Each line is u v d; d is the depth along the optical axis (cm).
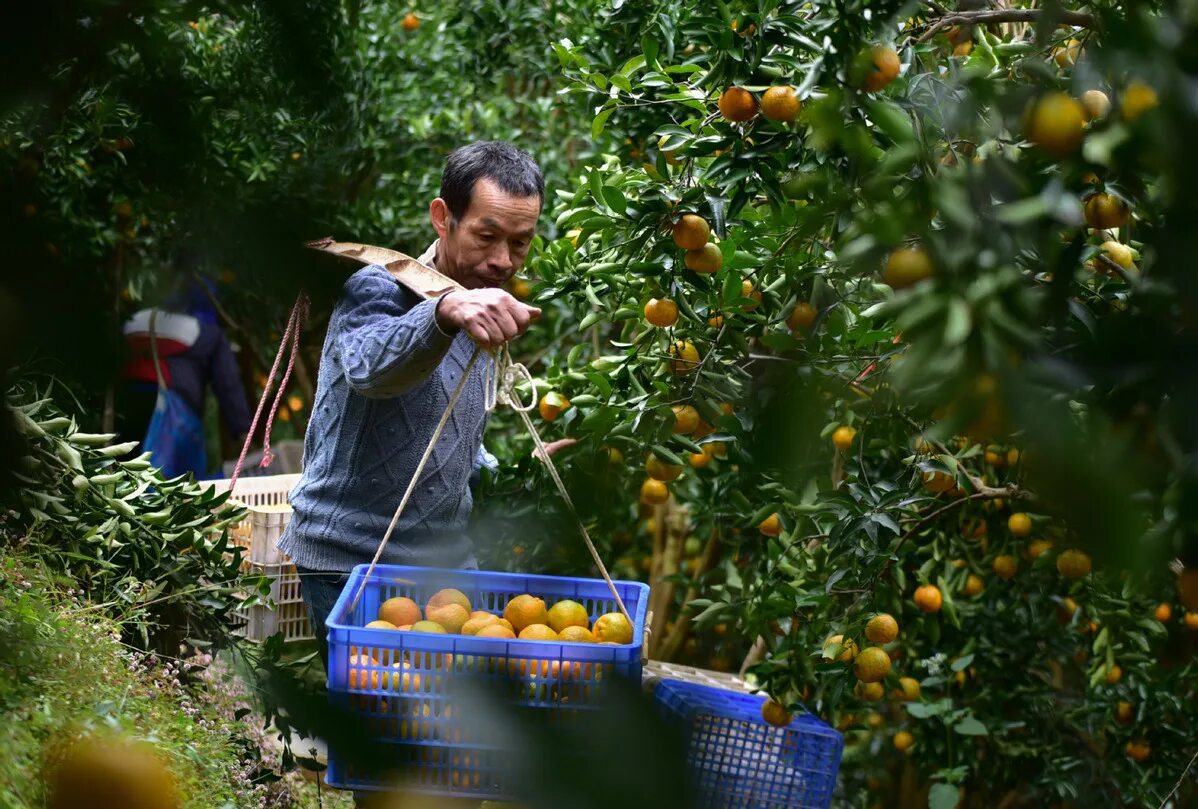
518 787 46
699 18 193
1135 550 45
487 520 300
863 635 259
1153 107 65
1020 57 194
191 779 189
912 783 413
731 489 295
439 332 208
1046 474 47
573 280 279
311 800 274
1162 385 58
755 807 257
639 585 250
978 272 70
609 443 266
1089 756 369
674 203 218
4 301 45
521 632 225
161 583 255
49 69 52
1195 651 277
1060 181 83
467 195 241
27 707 172
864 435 245
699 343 255
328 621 202
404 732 190
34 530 235
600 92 246
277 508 325
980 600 360
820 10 184
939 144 142
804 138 195
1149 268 62
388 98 449
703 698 270
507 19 454
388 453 244
